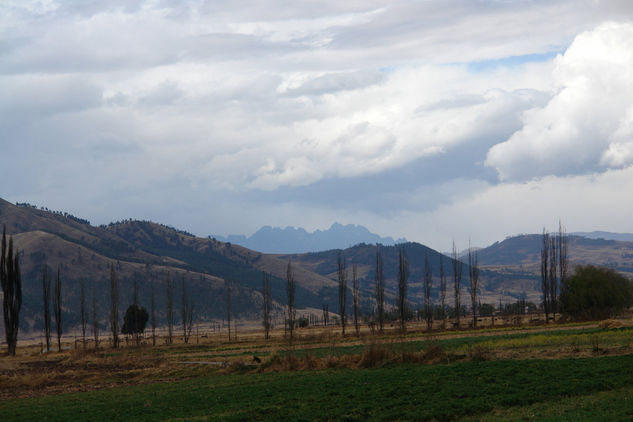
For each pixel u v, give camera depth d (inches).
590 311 4616.1
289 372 2129.7
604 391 1284.4
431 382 1533.0
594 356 1857.8
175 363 2778.1
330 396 1454.2
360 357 2193.7
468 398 1294.3
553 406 1170.0
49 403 1776.6
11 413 1593.3
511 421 1069.8
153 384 2135.8
